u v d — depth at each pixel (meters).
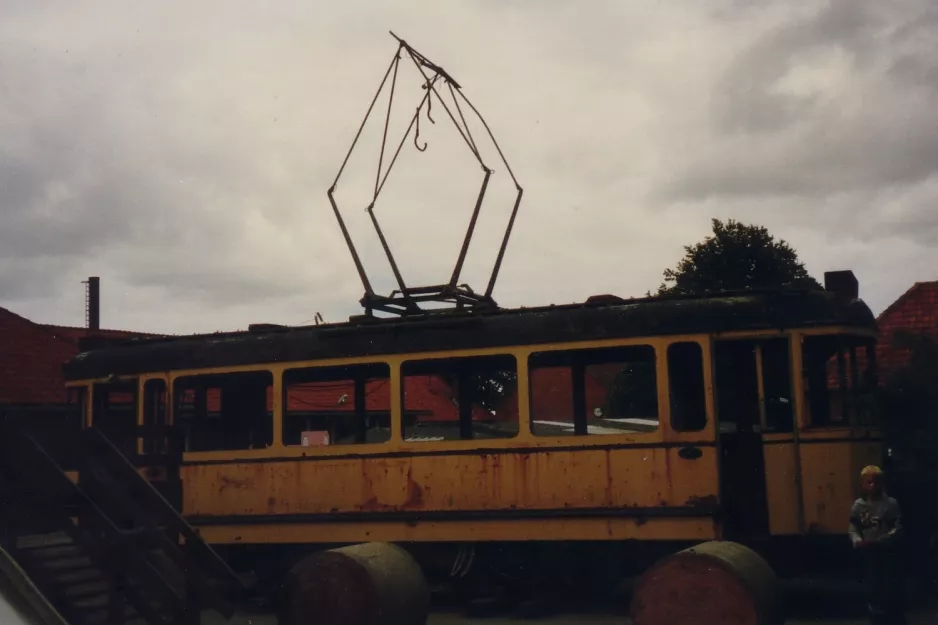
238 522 12.40
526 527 11.14
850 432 10.41
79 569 9.73
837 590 11.52
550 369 11.51
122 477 9.90
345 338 12.34
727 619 7.99
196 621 9.24
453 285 12.54
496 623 10.77
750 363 10.88
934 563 10.59
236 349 12.91
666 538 10.60
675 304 11.04
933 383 10.80
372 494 11.85
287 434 12.52
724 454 10.72
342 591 9.03
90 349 14.69
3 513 8.70
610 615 10.98
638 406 11.09
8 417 8.83
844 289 11.56
